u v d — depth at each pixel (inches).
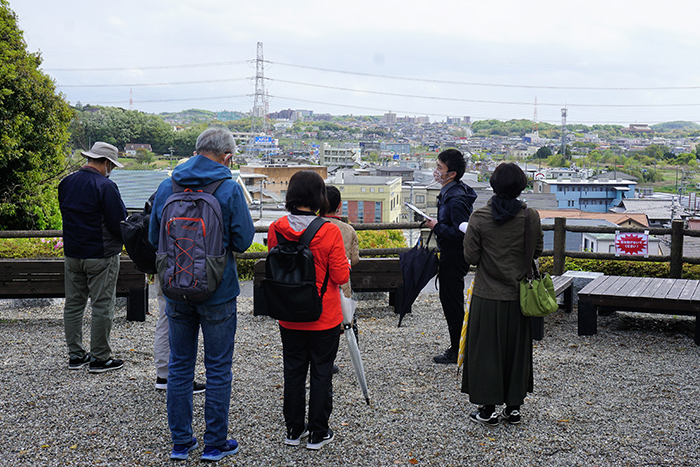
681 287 201.3
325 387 114.3
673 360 171.9
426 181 3486.7
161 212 108.7
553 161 6939.0
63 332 204.7
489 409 126.0
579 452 113.4
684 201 2913.4
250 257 255.0
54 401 138.2
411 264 172.7
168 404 109.6
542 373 160.7
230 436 121.0
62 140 652.7
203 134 109.0
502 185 121.7
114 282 159.8
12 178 610.5
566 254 249.3
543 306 119.0
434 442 118.5
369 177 2476.6
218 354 109.6
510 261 122.5
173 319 108.7
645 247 237.9
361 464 109.2
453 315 167.2
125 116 5216.5
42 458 109.5
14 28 611.2
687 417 129.8
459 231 157.5
